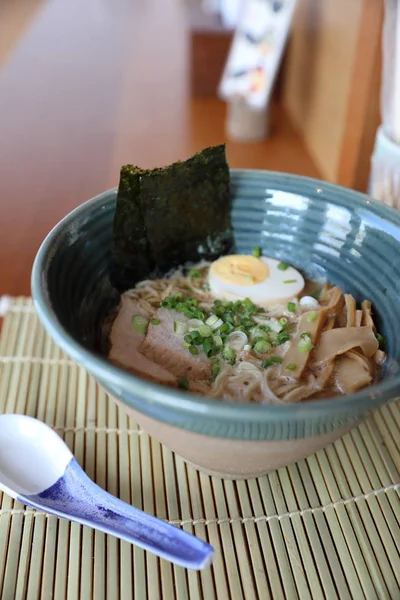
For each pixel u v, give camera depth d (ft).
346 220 1.20
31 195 1.80
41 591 0.94
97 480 1.08
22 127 2.22
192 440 0.90
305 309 1.24
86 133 2.19
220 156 1.21
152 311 1.21
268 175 1.25
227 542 1.01
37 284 0.94
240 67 2.06
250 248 1.32
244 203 1.27
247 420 0.82
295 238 1.27
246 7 2.05
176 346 1.13
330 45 1.90
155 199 1.19
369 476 1.11
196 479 1.09
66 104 2.45
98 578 0.96
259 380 1.10
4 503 1.04
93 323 1.13
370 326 1.14
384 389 0.85
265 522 1.04
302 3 2.20
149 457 1.11
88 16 3.76
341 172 1.80
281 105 2.53
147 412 0.88
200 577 0.97
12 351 1.29
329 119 1.93
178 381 1.09
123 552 0.99
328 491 1.08
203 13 2.70
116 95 2.56
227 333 1.18
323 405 0.82
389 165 1.41
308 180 1.23
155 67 2.90
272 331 1.19
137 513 1.00
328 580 0.97
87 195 1.81
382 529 1.03
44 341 1.32
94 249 1.13
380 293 1.16
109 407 1.20
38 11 3.81
